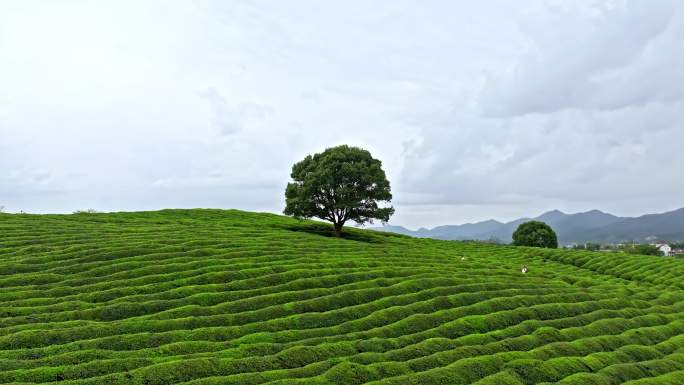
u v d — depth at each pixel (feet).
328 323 125.49
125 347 99.45
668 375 101.40
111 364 87.10
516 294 162.91
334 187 289.74
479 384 89.40
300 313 130.52
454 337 121.29
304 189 286.87
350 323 123.34
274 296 138.51
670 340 127.75
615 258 276.41
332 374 87.56
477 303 145.18
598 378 96.53
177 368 85.71
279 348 102.83
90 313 118.01
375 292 150.92
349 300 142.61
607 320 138.72
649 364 107.76
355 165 288.92
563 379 95.14
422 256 227.81
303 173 299.99
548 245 417.69
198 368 86.99
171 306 127.65
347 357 97.86
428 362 99.81
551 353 110.73
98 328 106.93
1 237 185.88
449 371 94.48
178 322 114.62
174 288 141.28
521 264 251.19
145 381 81.25
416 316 129.80
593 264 266.36
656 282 221.05
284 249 201.26
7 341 96.22
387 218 298.56
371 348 107.14
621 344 122.83
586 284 198.90
